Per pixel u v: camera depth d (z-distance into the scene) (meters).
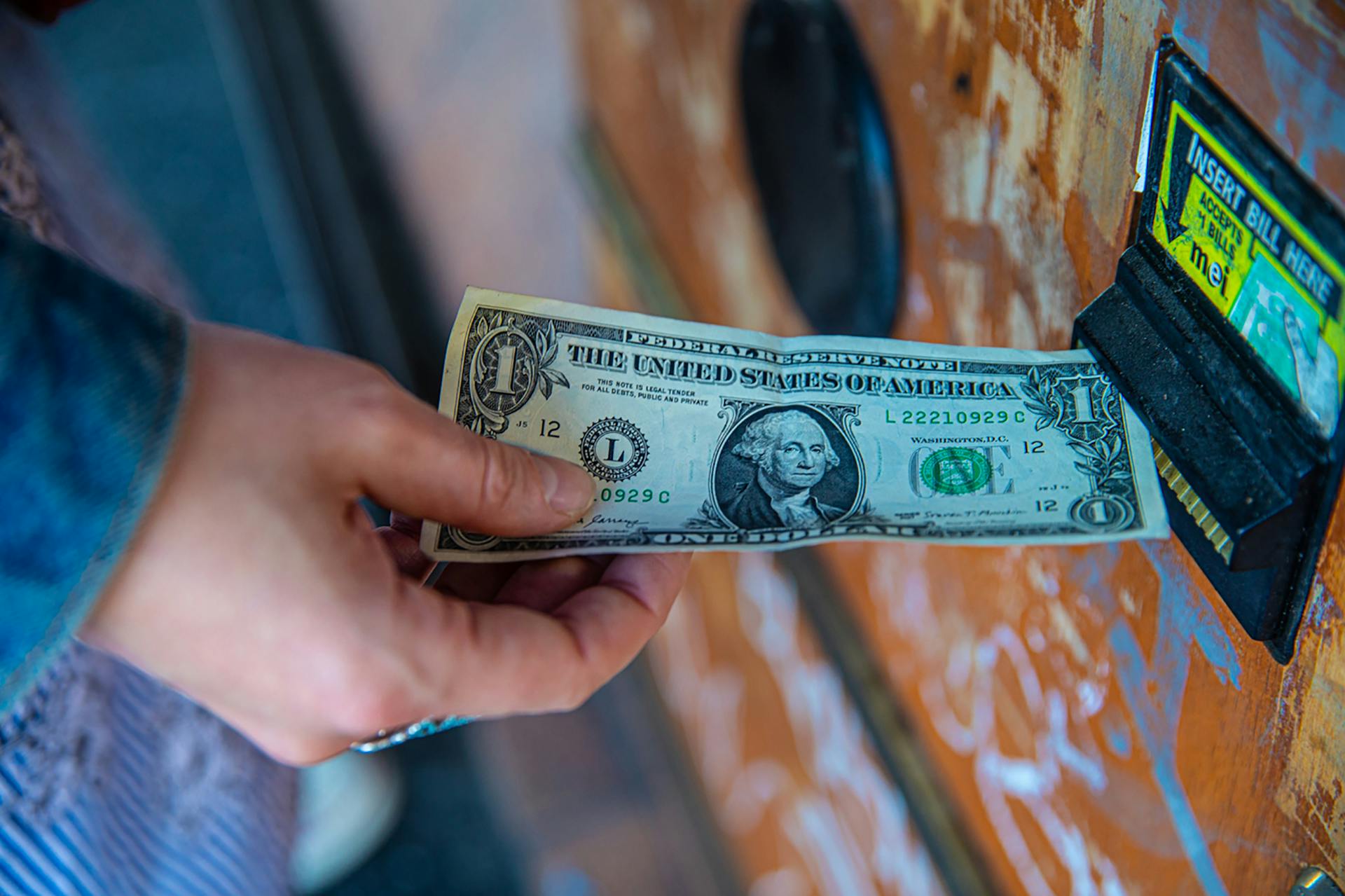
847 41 0.94
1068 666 0.83
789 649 1.46
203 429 0.61
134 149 2.89
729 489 0.82
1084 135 0.66
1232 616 0.61
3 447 0.55
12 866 0.98
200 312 1.67
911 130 0.89
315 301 2.59
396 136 2.38
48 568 0.57
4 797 0.96
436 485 0.69
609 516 0.83
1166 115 0.58
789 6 1.00
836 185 1.04
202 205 2.79
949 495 0.76
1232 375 0.57
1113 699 0.78
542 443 0.85
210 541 0.61
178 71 3.01
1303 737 0.57
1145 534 0.67
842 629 1.29
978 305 0.86
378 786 2.10
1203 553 0.62
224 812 1.37
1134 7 0.58
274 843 1.51
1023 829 0.99
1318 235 0.49
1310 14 0.46
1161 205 0.60
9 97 1.19
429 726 0.78
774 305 1.32
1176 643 0.68
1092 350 0.69
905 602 1.13
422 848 2.07
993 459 0.73
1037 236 0.75
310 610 0.63
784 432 0.83
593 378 0.86
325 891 2.04
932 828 1.13
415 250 2.53
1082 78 0.64
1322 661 0.54
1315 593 0.54
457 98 2.08
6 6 1.23
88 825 1.07
